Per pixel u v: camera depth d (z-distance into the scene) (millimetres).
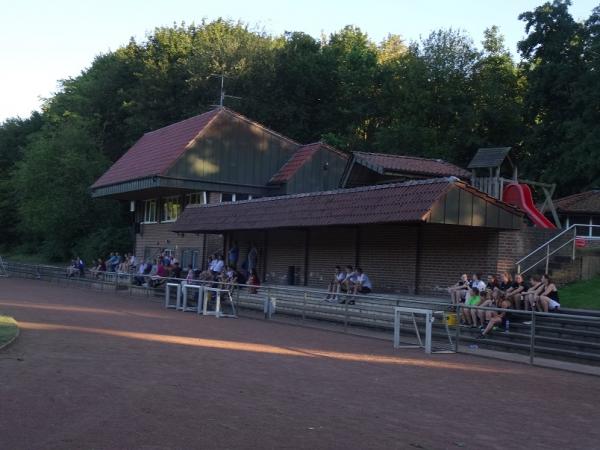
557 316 13117
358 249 24484
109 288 35062
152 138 41625
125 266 38344
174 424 7379
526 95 41031
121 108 53406
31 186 51781
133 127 50812
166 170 33719
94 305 24078
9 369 10375
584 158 35625
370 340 16656
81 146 51906
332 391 9734
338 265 23844
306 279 27219
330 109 51688
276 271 29266
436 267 21453
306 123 51344
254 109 48344
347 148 47000
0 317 16609
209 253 34344
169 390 9250
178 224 31859
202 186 34781
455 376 11594
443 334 16359
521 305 16234
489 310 14586
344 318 19094
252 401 8773
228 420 7664
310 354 13594
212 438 6855
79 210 51531
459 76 45219
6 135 70750
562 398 9938
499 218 19234
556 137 39500
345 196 22484
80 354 12148
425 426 7863
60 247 55656
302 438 7023
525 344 14711
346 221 21375
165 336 15508
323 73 51281
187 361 11875
